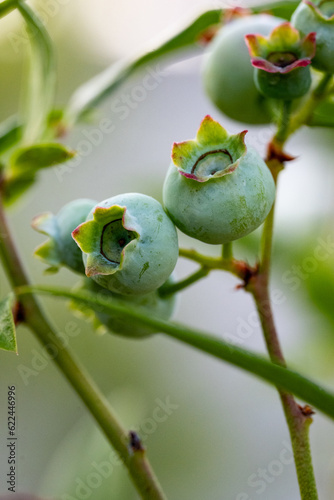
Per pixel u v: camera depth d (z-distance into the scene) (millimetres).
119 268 188
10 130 233
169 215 192
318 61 201
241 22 220
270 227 200
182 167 191
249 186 189
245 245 249
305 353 253
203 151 192
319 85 203
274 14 232
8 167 222
